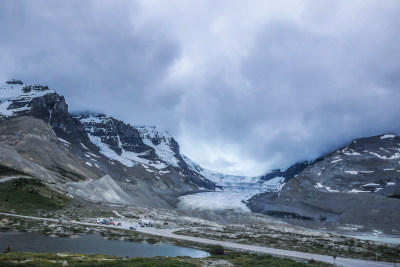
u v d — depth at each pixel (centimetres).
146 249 11062
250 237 13825
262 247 11631
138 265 6731
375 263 8944
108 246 11044
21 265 5950
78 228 13750
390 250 11481
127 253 10075
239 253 10131
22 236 11475
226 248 11319
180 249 11519
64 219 15988
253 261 8338
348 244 12475
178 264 7125
